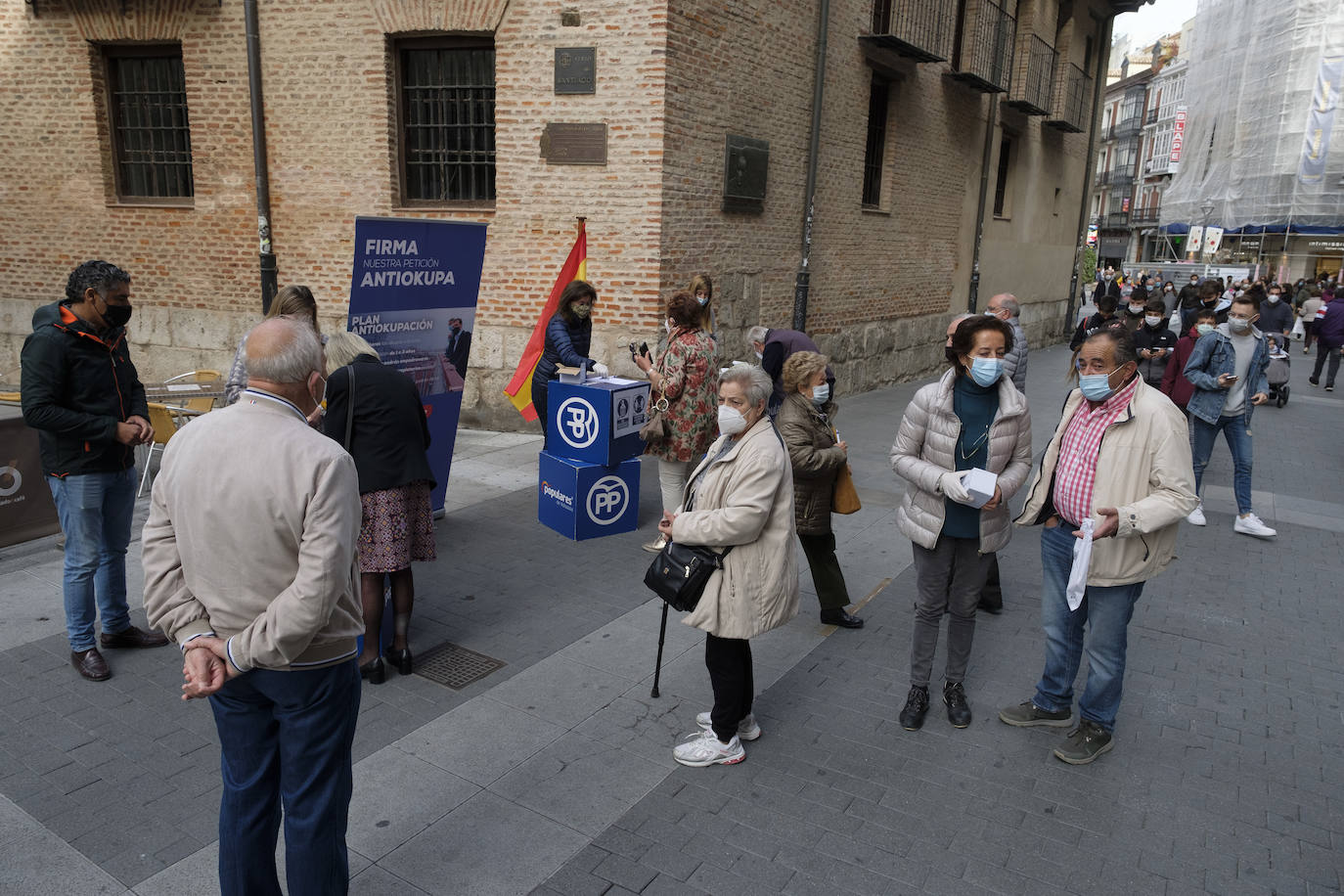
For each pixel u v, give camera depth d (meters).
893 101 13.00
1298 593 5.61
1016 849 3.05
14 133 10.23
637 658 4.38
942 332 16.02
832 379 4.57
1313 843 3.13
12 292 10.73
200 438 2.18
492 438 9.17
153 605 2.22
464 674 4.17
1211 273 35.28
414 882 2.78
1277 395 13.49
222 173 9.69
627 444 6.08
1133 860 3.01
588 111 8.65
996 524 3.60
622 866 2.89
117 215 10.15
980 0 14.48
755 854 2.98
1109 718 3.61
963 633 3.81
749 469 3.15
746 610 3.24
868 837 3.08
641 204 8.69
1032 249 20.16
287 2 9.05
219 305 10.05
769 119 10.11
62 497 3.86
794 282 11.22
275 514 2.12
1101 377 3.29
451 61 9.12
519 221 9.04
